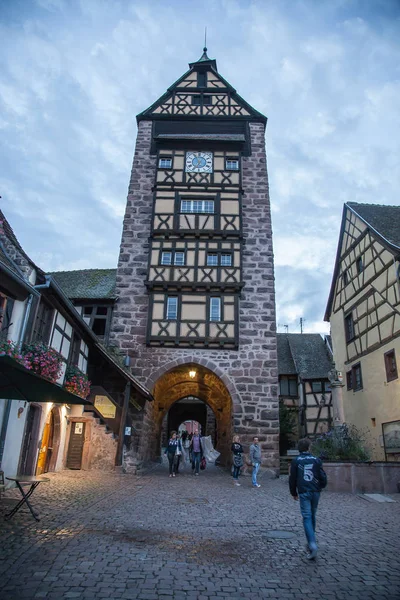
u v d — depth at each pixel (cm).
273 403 1541
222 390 1791
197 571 446
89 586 392
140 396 1499
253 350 1598
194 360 1577
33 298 955
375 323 1684
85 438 1277
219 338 1581
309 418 2517
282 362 2747
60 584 392
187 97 2017
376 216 1816
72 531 563
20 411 927
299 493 521
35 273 983
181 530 611
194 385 2033
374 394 1669
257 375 1570
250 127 1969
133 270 1706
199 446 1441
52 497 788
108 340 1628
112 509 725
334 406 1291
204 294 1636
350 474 1059
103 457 1278
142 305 1655
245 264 1725
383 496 966
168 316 1620
